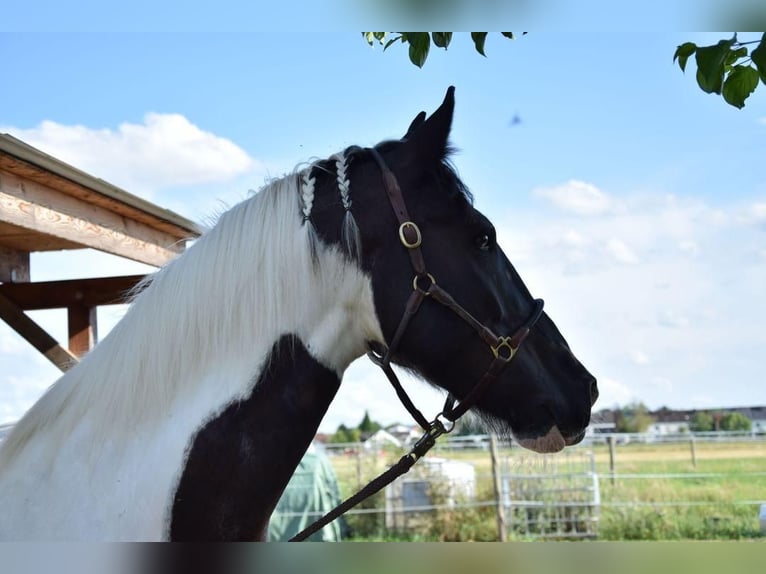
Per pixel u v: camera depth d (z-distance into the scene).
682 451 17.31
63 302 3.75
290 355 1.68
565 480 10.73
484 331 1.75
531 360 1.83
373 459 12.77
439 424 1.87
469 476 11.12
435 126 1.77
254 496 1.62
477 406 1.85
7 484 1.61
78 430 1.63
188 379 1.64
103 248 3.17
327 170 1.79
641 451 17.62
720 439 13.52
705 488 11.74
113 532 1.54
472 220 1.79
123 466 1.58
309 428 1.71
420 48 2.17
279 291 1.67
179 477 1.58
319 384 1.72
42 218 2.75
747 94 1.92
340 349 1.76
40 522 1.55
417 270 1.71
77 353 3.74
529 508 10.60
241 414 1.62
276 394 1.66
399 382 1.80
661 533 9.80
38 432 1.67
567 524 10.24
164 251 3.73
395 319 1.71
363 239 1.71
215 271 1.68
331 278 1.71
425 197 1.76
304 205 1.73
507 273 1.88
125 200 3.13
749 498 11.11
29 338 3.49
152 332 1.64
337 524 9.57
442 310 1.73
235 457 1.60
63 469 1.60
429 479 10.93
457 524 10.42
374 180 1.77
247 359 1.65
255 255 1.69
